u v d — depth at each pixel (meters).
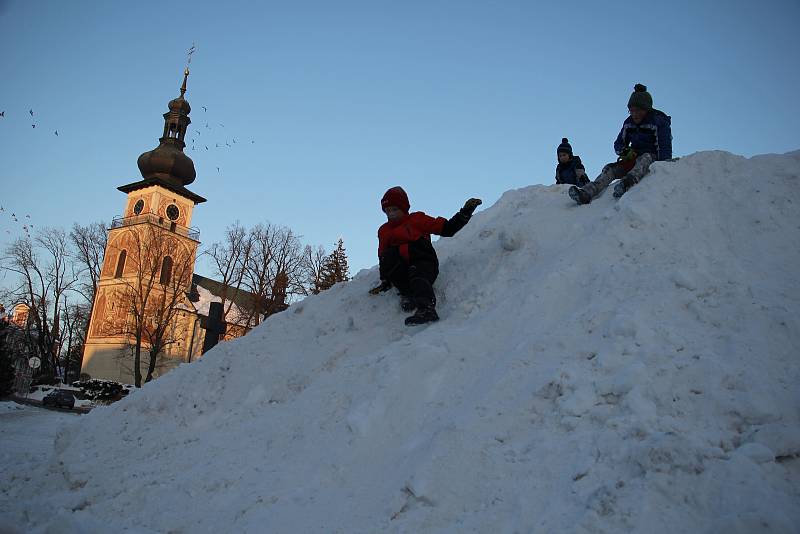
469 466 3.26
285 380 5.52
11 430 12.70
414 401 4.12
